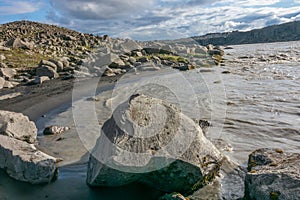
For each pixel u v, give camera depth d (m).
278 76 24.08
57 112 14.42
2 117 10.52
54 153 9.37
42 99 17.39
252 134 10.82
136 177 6.77
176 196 6.23
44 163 7.38
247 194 6.20
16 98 18.34
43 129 11.98
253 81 22.11
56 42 45.66
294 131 11.11
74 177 7.69
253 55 45.03
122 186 7.01
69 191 6.97
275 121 12.30
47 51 38.22
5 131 9.87
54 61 28.08
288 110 14.00
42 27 60.16
